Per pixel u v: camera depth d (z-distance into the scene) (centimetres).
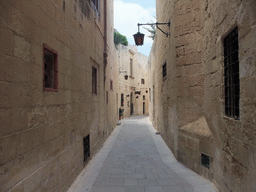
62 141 330
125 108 2181
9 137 188
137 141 827
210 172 382
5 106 184
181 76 502
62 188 327
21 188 205
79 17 447
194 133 440
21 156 208
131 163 521
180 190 353
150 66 1530
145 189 358
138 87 2689
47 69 307
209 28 385
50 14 290
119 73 1908
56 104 306
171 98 611
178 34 511
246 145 232
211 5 368
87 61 521
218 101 339
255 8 205
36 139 241
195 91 463
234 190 271
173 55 552
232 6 267
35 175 236
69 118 369
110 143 794
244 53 233
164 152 633
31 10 235
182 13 502
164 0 709
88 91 530
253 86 212
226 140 303
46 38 275
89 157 533
